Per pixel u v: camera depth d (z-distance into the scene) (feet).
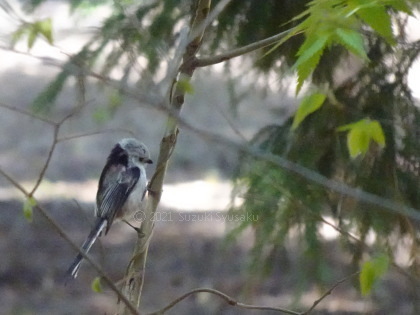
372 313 35.35
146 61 28.48
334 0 15.92
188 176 70.54
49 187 69.51
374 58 30.07
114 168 28.50
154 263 56.49
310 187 29.48
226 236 32.45
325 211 30.40
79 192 69.10
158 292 52.95
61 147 79.56
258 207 30.55
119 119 75.00
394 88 30.63
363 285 17.92
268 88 34.30
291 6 30.45
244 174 30.68
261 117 72.13
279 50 31.07
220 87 34.91
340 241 30.45
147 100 16.38
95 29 28.91
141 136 74.95
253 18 30.99
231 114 44.14
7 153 77.92
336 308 41.96
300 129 31.07
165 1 30.58
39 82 92.94
